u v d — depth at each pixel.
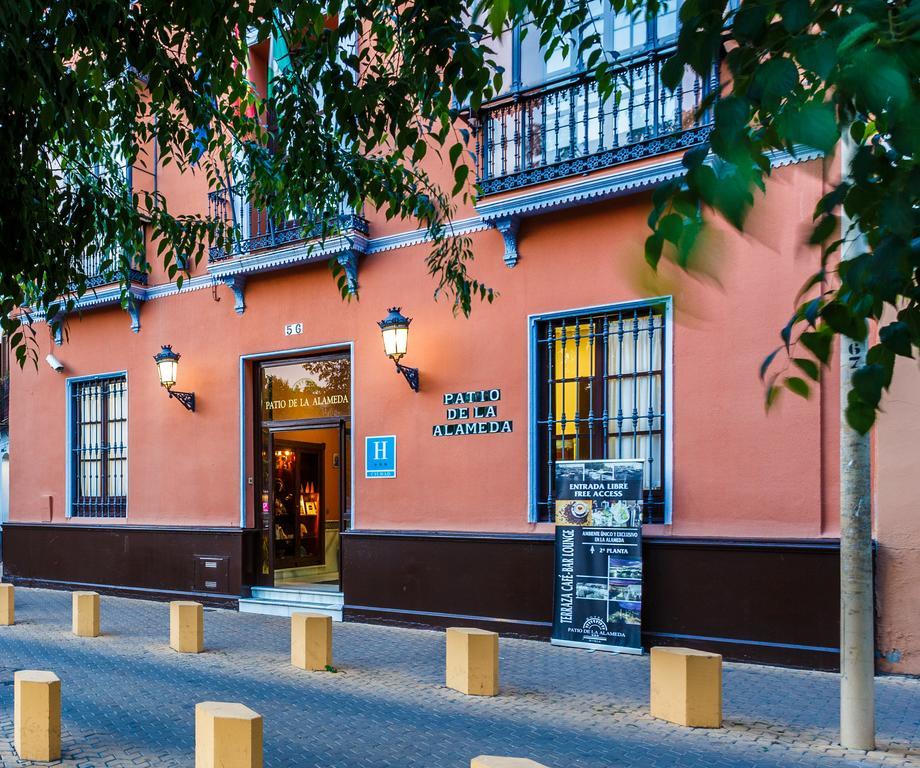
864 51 1.15
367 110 4.64
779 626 7.27
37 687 5.05
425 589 9.38
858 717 5.10
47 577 13.40
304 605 10.47
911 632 6.78
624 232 8.37
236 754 4.26
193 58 4.64
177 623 8.36
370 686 6.82
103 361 13.09
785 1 1.33
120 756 5.10
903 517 6.85
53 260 5.16
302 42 4.83
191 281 12.00
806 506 7.28
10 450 14.38
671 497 7.96
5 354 17.56
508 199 8.69
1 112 4.14
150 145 12.31
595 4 8.48
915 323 1.47
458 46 3.52
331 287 10.61
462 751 5.14
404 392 9.84
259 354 11.26
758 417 7.56
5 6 3.36
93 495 13.29
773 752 5.05
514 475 8.95
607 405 8.56
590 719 5.79
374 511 9.96
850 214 1.43
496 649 6.55
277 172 6.13
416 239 9.86
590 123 8.76
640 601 7.79
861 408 1.49
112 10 3.85
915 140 1.16
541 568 8.59
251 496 11.41
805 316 1.62
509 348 9.09
